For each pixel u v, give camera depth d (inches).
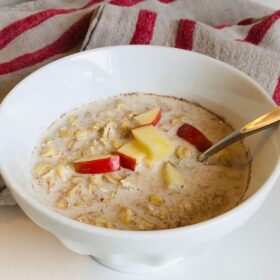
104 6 19.6
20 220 16.6
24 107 16.4
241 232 16.4
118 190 15.4
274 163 14.6
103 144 16.5
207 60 17.5
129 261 14.4
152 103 18.2
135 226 14.5
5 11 21.6
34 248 16.0
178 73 18.0
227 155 16.3
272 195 17.4
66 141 16.8
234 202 15.3
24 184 15.3
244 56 18.8
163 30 19.6
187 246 13.4
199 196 15.4
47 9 21.2
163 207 15.1
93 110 17.9
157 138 16.3
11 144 15.5
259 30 20.2
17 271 15.5
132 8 19.7
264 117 15.6
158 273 15.5
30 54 19.9
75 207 15.0
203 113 17.9
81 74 17.7
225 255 15.9
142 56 17.9
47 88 17.1
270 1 24.0
